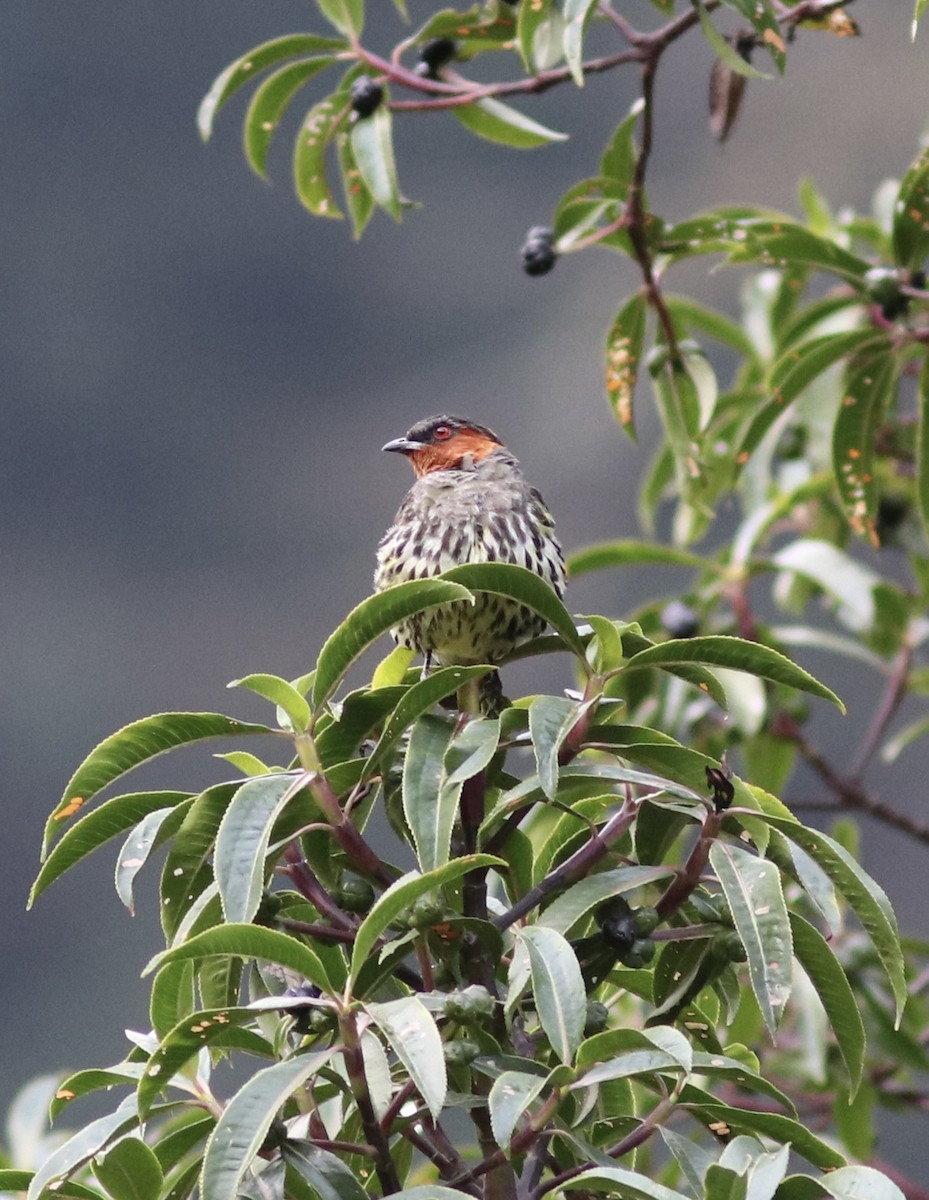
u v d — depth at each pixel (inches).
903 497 503.2
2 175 1509.6
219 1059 234.5
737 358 1286.9
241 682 217.6
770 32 311.3
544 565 340.2
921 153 372.5
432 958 224.1
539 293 1438.2
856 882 223.6
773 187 1439.5
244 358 1441.9
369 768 221.6
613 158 397.7
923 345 385.7
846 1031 226.8
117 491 1406.3
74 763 1268.5
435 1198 197.5
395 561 340.8
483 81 1417.3
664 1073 217.2
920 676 497.0
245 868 204.5
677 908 226.8
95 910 1151.0
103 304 1472.7
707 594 472.7
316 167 399.5
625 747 225.6
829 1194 201.5
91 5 1553.9
